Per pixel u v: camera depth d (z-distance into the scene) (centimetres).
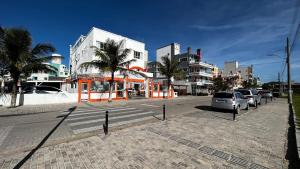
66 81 3284
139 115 1122
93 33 2639
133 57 3203
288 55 2514
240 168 422
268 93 3141
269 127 837
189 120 962
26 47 1317
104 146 536
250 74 9581
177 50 5488
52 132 693
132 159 448
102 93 2067
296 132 695
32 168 393
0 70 1448
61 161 430
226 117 1091
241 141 613
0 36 1221
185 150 518
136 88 3152
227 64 8400
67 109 1366
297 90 6328
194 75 4928
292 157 491
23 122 879
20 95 1523
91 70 2661
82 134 668
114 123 871
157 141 589
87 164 416
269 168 429
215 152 511
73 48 4316
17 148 514
